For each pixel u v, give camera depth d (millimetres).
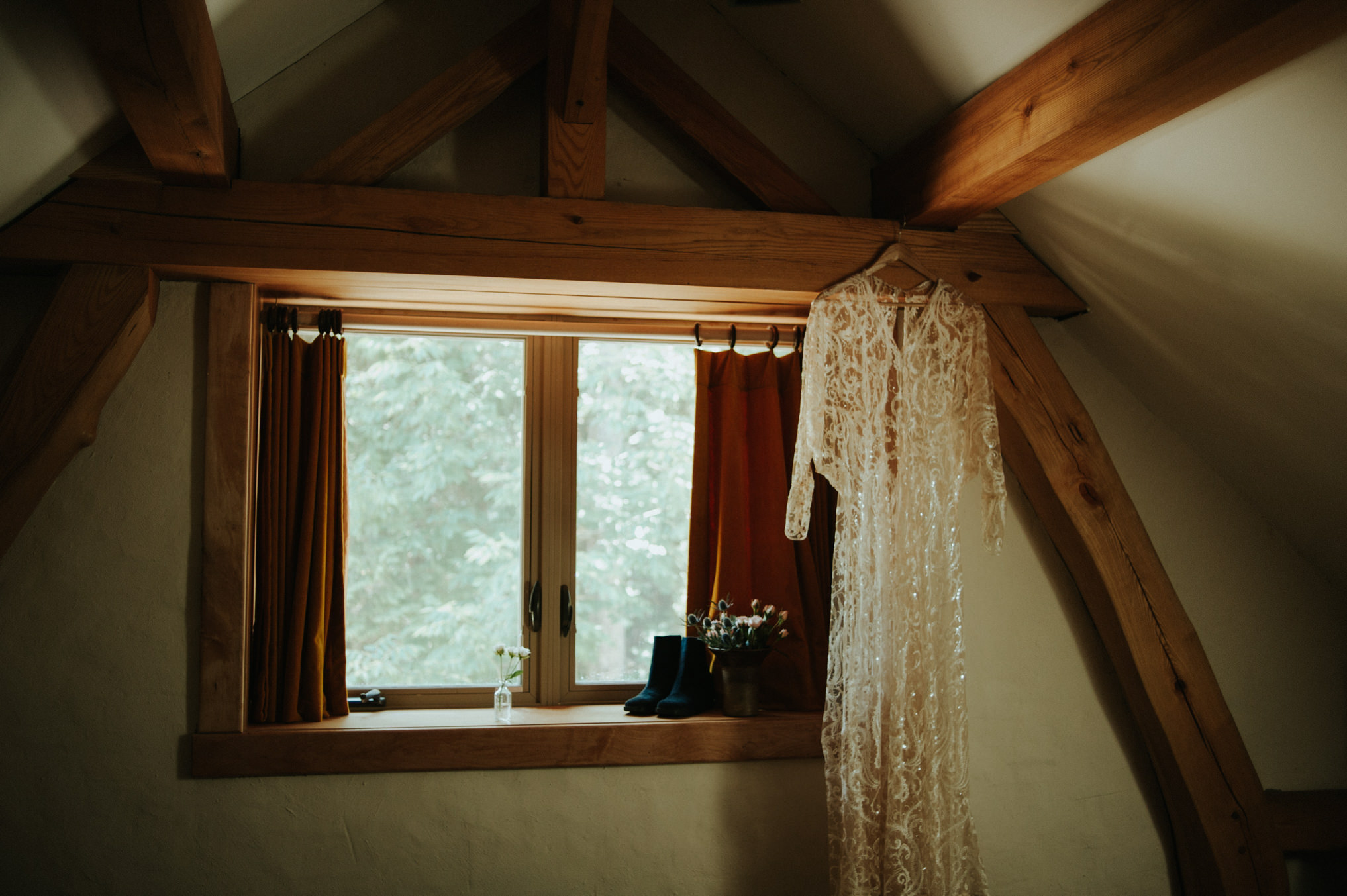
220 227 2295
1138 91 1845
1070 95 2025
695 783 2598
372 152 2412
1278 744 2912
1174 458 2959
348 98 2566
